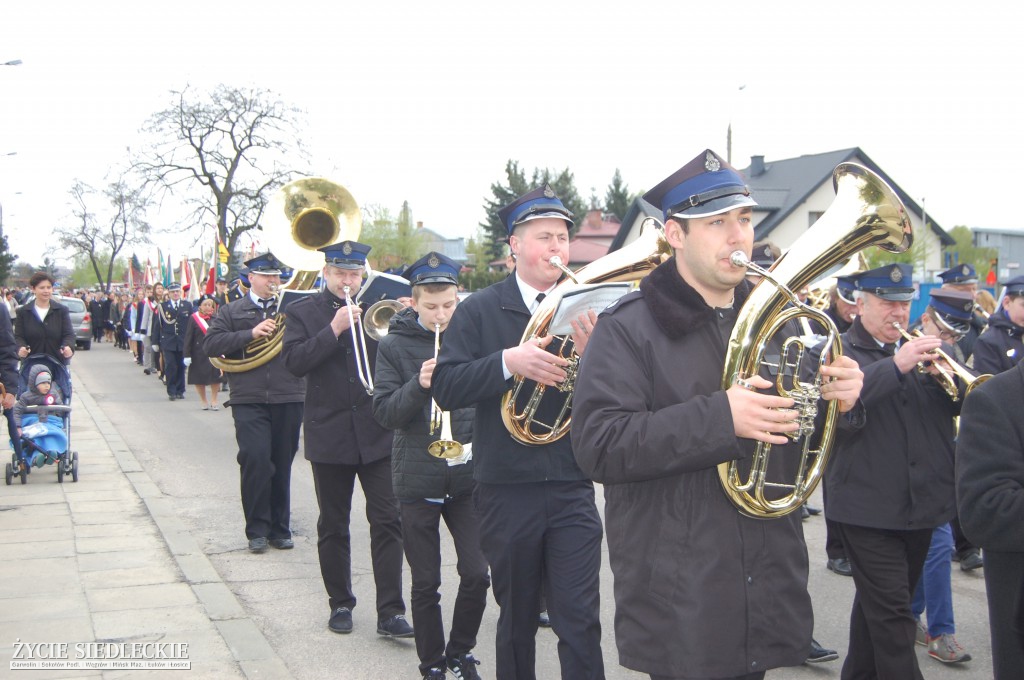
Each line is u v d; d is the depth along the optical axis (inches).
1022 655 115.1
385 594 199.6
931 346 158.6
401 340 179.5
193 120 1423.5
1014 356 246.5
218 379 608.7
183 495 343.3
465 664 175.2
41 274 362.6
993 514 112.7
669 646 101.3
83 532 275.0
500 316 154.6
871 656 162.2
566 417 147.3
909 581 168.9
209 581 227.0
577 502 147.2
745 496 102.0
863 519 160.9
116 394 712.4
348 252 211.9
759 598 102.3
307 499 341.1
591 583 144.8
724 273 102.3
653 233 150.5
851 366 105.3
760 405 95.3
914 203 1445.6
